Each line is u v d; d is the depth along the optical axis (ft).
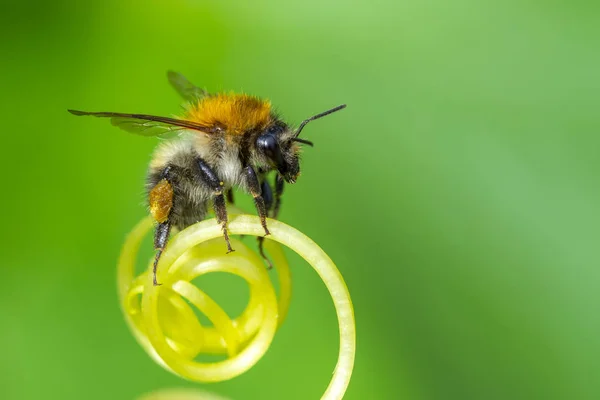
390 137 0.64
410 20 0.65
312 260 0.51
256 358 0.52
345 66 0.65
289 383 0.61
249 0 0.65
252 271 0.52
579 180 0.63
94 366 0.61
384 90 0.64
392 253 0.63
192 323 0.53
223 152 0.55
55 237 0.61
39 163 0.62
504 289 0.62
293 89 0.64
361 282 0.62
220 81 0.64
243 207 0.63
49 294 0.61
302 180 0.63
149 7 0.64
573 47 0.64
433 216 0.63
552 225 0.63
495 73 0.64
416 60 0.65
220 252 0.52
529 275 0.62
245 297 0.62
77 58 0.63
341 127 0.64
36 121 0.62
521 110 0.64
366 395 0.61
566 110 0.64
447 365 0.62
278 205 0.57
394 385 0.61
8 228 0.61
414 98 0.64
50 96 0.63
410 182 0.63
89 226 0.62
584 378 0.61
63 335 0.61
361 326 0.62
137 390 0.60
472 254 0.63
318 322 0.62
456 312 0.62
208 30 0.64
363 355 0.61
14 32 0.63
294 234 0.51
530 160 0.63
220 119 0.55
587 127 0.63
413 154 0.64
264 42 0.65
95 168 0.62
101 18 0.63
